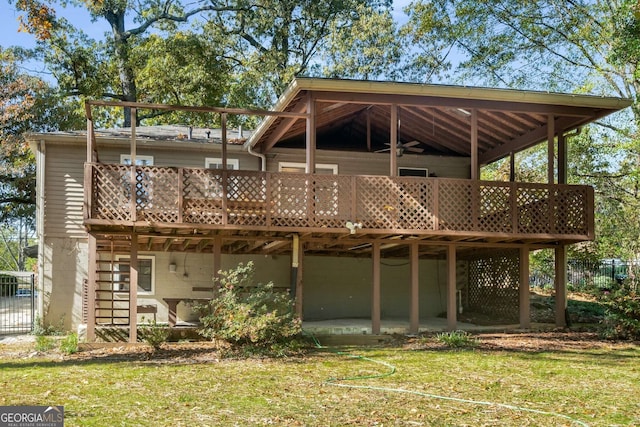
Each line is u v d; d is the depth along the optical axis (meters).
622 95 23.83
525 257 15.27
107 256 16.88
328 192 13.24
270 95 33.16
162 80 30.23
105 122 32.84
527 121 15.41
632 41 18.16
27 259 57.88
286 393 8.41
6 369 10.42
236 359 11.45
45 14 20.36
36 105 27.80
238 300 12.94
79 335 13.98
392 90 12.99
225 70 32.84
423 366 10.62
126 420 6.88
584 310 18.59
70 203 16.67
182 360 11.39
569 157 24.00
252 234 13.80
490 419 7.14
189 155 17.48
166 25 33.34
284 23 33.66
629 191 23.83
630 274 22.62
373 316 14.23
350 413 7.31
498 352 12.16
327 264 18.27
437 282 19.05
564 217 14.27
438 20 29.09
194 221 12.73
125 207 12.53
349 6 34.09
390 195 13.46
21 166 26.06
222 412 7.31
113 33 32.09
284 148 17.52
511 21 25.88
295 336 13.34
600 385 9.20
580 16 24.23
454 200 13.73
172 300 15.09
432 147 18.50
